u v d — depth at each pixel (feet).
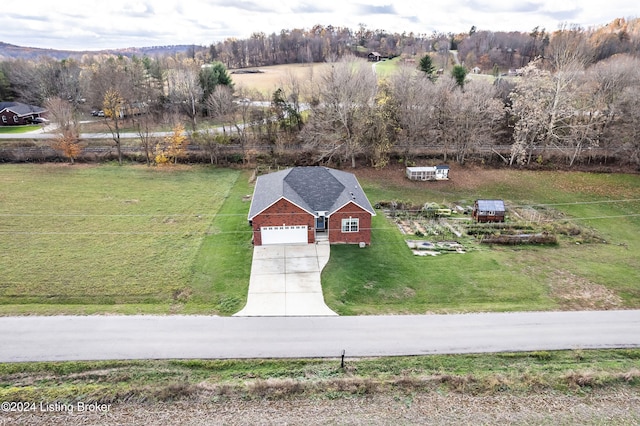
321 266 93.50
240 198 133.80
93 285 84.89
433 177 153.28
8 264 91.61
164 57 384.27
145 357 66.33
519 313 78.79
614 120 169.07
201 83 219.00
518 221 118.73
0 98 232.73
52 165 164.45
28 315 75.41
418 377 63.62
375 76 185.88
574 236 112.37
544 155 172.14
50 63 260.01
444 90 175.52
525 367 66.28
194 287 85.15
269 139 178.29
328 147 165.99
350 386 62.08
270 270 91.61
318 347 69.31
